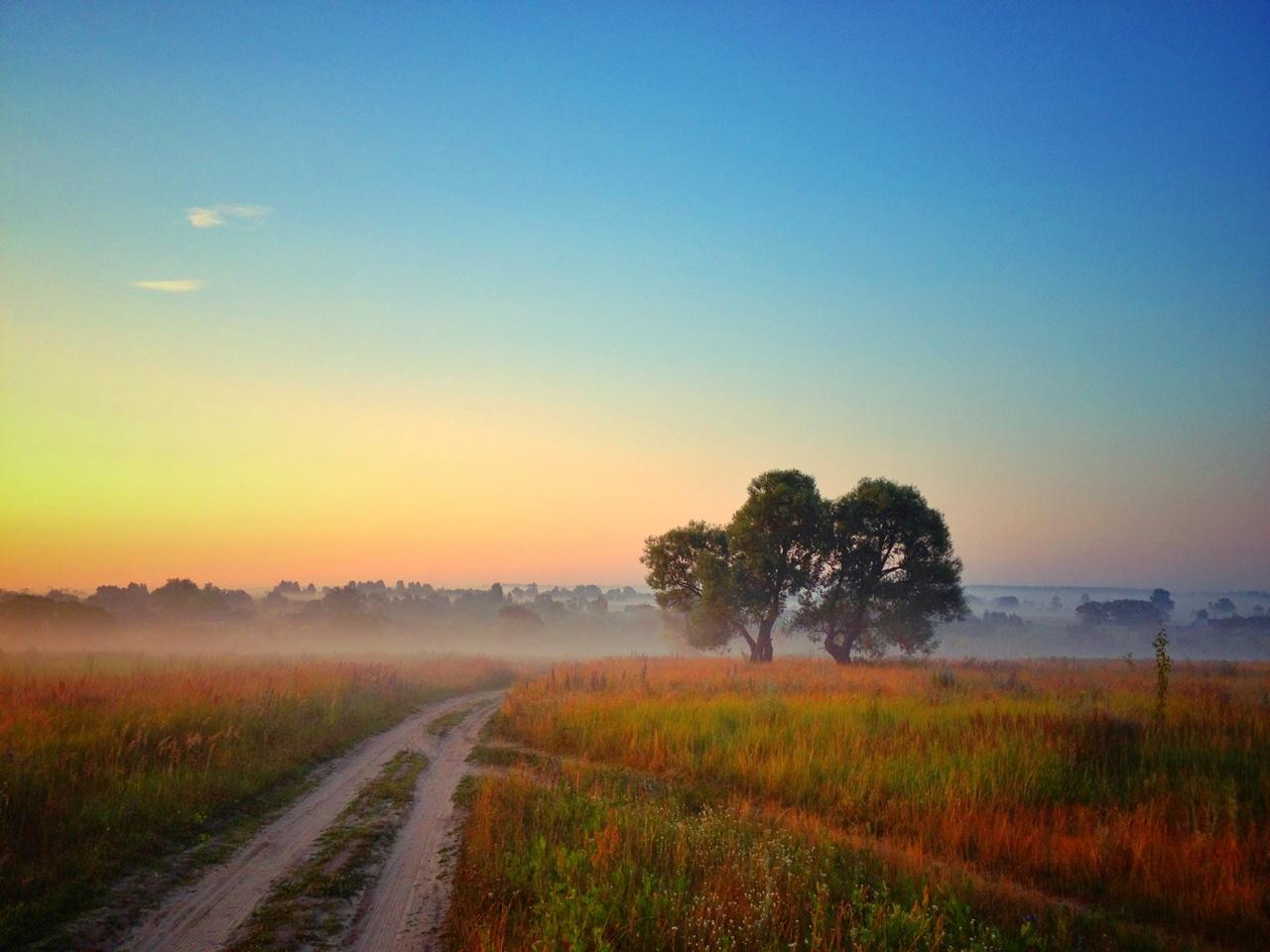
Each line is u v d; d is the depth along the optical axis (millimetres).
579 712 19984
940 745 14352
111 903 8055
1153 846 9266
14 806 9922
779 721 17344
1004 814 10461
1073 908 8078
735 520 45469
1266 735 14320
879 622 44000
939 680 24547
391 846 10562
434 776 15359
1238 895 8031
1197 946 7246
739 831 9844
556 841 9375
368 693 25766
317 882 8742
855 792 12078
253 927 7527
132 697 17922
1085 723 14773
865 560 43406
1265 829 9750
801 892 7676
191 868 9383
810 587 44531
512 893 7859
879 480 43375
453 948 6977
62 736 13836
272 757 15141
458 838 10789
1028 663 40969
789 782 12938
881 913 6984
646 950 6457
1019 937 6988
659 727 17344
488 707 28172
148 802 11000
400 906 8258
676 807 11133
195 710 16578
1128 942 7211
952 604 43344
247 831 11070
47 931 7262
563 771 15023
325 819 11812
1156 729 14555
